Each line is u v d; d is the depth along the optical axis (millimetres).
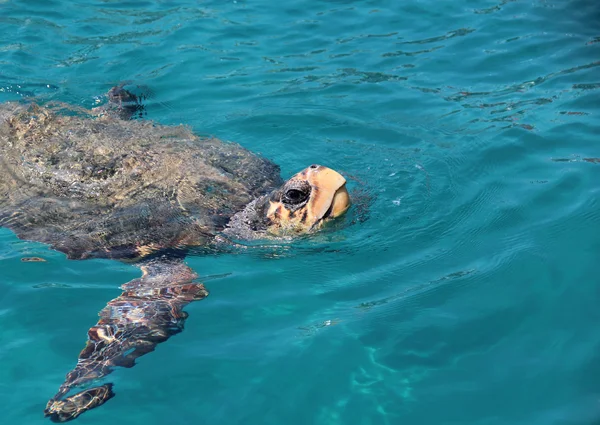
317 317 1645
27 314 1646
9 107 2170
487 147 2146
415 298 1678
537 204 1912
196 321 1636
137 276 1770
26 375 1516
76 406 1459
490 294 1677
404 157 2139
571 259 1740
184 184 1956
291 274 1771
